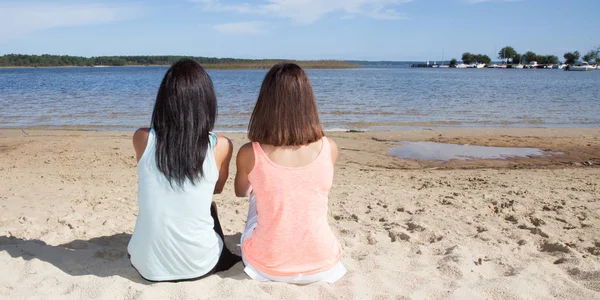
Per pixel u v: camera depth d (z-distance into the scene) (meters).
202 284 2.88
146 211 2.87
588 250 3.87
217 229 3.24
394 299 2.80
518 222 4.66
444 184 7.07
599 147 10.90
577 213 4.94
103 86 36.97
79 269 3.22
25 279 2.96
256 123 2.87
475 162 9.46
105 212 5.04
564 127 14.64
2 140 11.35
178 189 2.84
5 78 60.59
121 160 9.16
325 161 2.88
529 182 7.17
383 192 6.20
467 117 17.02
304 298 2.72
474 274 3.26
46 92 29.62
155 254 2.89
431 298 2.82
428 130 13.72
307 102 2.80
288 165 2.84
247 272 2.94
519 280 3.05
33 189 6.38
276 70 2.84
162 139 2.79
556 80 53.34
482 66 173.00
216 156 3.02
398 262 3.50
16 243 3.84
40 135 12.41
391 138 12.16
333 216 5.02
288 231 2.87
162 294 2.74
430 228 4.42
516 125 15.11
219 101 22.66
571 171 8.32
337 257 3.04
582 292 2.93
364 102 22.50
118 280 2.90
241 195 3.24
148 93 28.11
